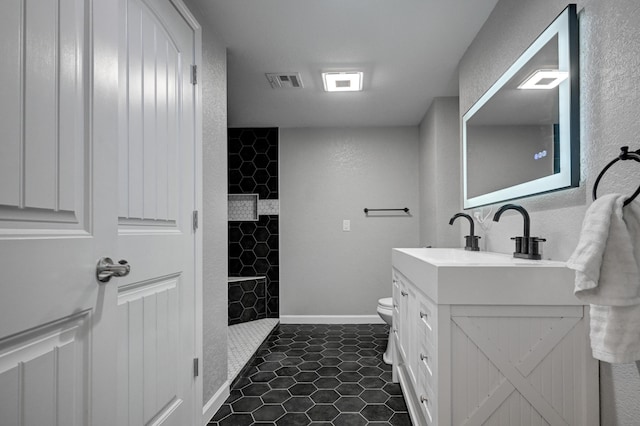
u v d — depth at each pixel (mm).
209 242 2051
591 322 1015
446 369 1250
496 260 1518
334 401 2189
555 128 1386
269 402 2180
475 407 1248
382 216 4129
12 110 726
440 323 1257
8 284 709
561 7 1369
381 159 4145
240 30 2170
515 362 1241
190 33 1825
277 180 4188
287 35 2225
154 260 1448
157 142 1503
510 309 1242
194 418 1796
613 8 1108
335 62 2582
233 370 2525
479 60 2195
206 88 2025
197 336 1838
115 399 1017
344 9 1969
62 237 841
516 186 1686
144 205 1399
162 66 1550
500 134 1854
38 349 788
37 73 791
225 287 2258
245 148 4203
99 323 958
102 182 981
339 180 4164
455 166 3225
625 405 1092
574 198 1332
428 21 2082
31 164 772
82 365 913
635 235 953
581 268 942
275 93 3150
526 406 1240
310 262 4164
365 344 3340
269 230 4180
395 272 2430
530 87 1565
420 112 3670
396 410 2078
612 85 1118
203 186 1976
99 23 986
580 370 1223
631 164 1043
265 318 4148
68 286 854
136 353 1331
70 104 888
